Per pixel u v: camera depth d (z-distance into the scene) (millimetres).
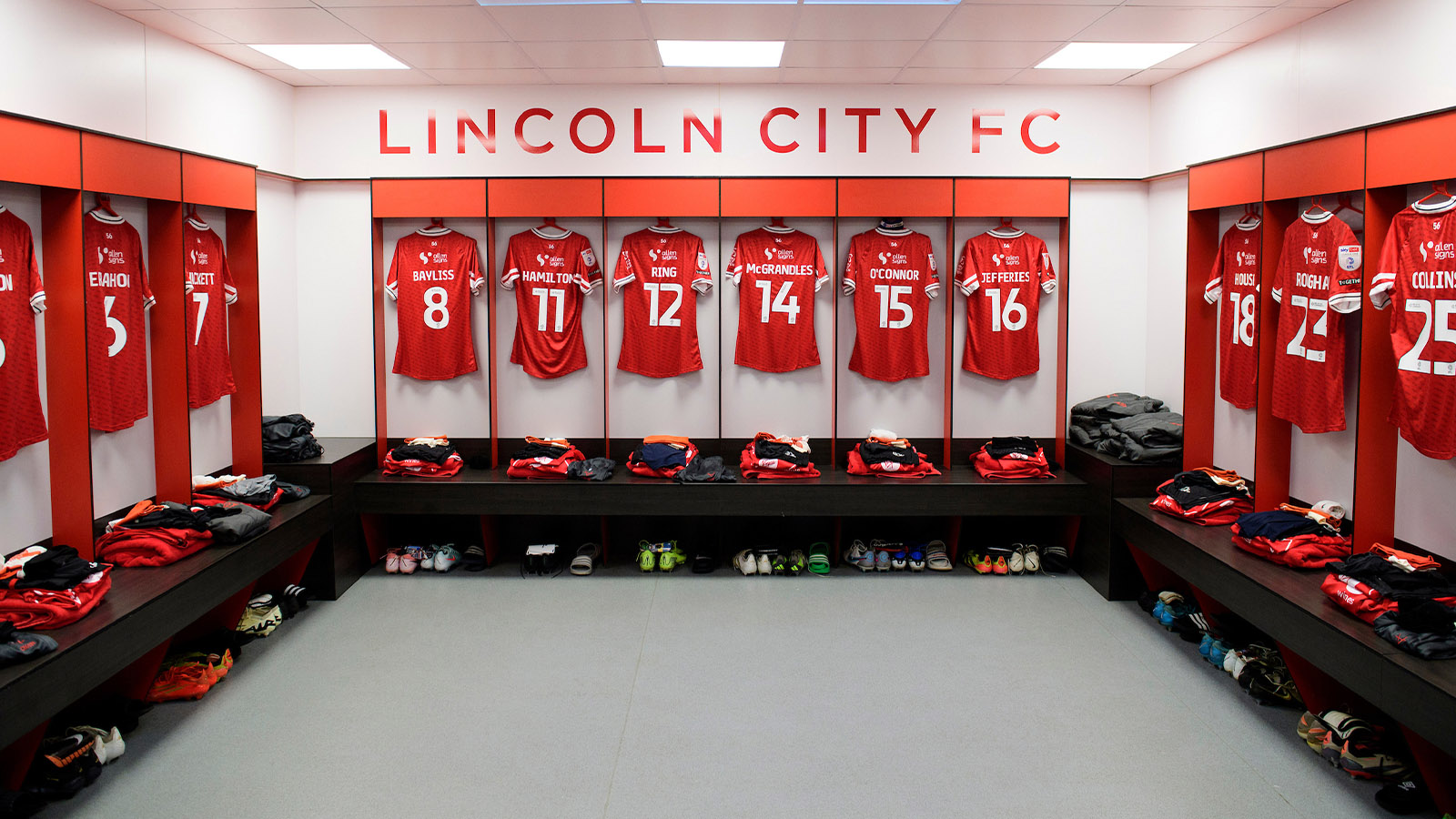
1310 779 3223
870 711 3766
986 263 5996
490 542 5945
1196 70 5340
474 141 5852
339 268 5996
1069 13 4262
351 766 3305
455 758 3365
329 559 5227
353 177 5891
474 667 4230
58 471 3840
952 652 4426
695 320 6074
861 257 5973
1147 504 5102
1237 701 3881
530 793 3121
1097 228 5977
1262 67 4711
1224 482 4797
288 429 5379
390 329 6086
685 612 5016
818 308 6102
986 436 6141
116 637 3250
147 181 4211
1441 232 3490
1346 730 3309
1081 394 6082
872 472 5785
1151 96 5871
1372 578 3418
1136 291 6020
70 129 3689
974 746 3457
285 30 4523
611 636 4637
